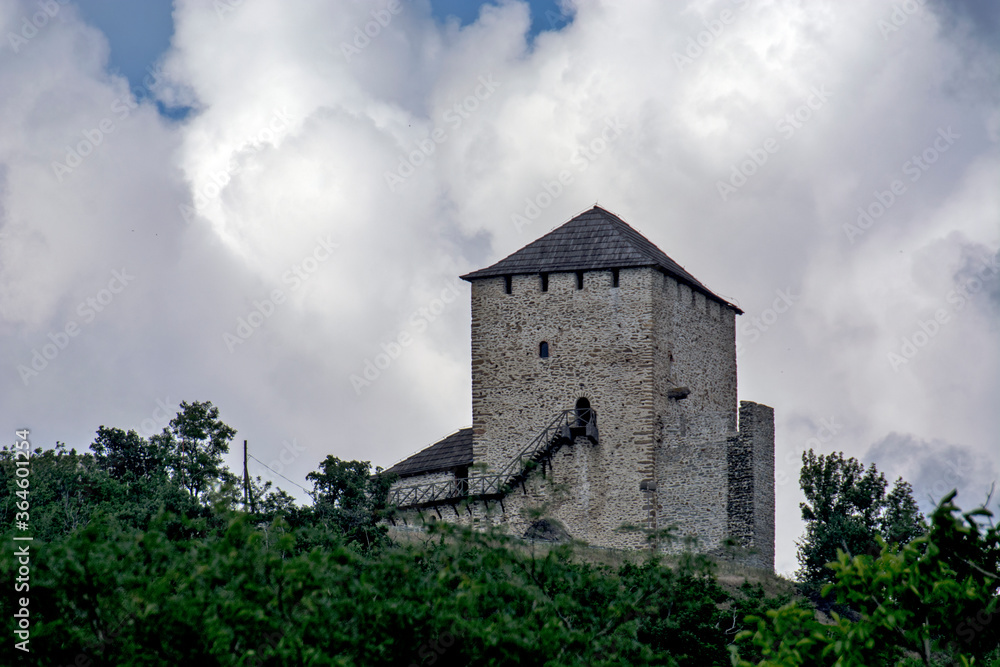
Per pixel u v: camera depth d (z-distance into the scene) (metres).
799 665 17.16
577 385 46.38
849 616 40.62
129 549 18.38
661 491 45.69
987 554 17.31
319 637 17.47
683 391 46.75
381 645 17.66
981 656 17.09
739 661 17.67
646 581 25.39
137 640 17.00
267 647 17.36
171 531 31.52
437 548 22.36
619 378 45.97
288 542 18.48
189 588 17.84
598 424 45.94
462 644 18.34
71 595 17.67
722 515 44.56
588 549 41.97
